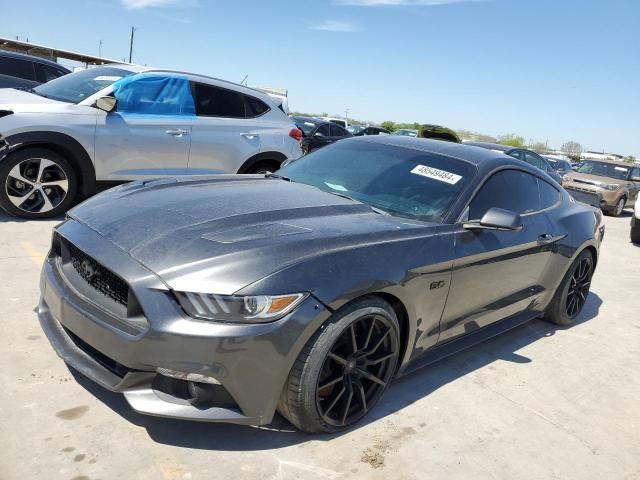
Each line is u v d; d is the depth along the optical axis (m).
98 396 2.72
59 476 2.17
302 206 3.02
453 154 3.83
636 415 3.42
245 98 7.09
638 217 10.12
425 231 3.06
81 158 5.80
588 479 2.70
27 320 3.41
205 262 2.31
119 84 6.13
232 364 2.23
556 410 3.33
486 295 3.56
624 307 5.85
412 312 2.90
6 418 2.46
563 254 4.35
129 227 2.61
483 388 3.46
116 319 2.33
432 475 2.53
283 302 2.30
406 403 3.12
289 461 2.45
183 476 2.26
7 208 5.58
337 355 2.59
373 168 3.75
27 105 5.65
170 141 6.32
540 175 4.36
